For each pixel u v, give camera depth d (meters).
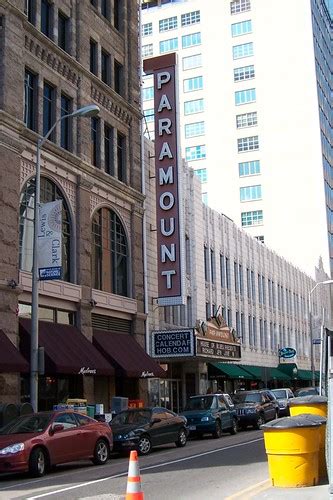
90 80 29.56
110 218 30.52
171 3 84.81
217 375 39.19
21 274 23.17
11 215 22.61
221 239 43.94
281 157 77.44
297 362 59.72
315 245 75.12
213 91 81.00
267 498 9.87
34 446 14.83
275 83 79.00
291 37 79.75
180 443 21.56
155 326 33.19
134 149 33.12
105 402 28.42
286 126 78.00
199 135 80.81
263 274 53.06
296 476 10.84
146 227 33.50
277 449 10.95
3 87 23.02
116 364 26.91
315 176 76.25
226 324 39.09
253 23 81.00
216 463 16.03
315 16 83.62
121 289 31.02
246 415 29.61
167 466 15.77
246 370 43.78
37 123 25.38
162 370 30.42
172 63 33.66
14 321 22.03
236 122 79.69
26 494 12.27
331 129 87.69
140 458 18.33
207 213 41.75
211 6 82.88
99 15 31.42
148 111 78.19
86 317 26.78
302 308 63.81
